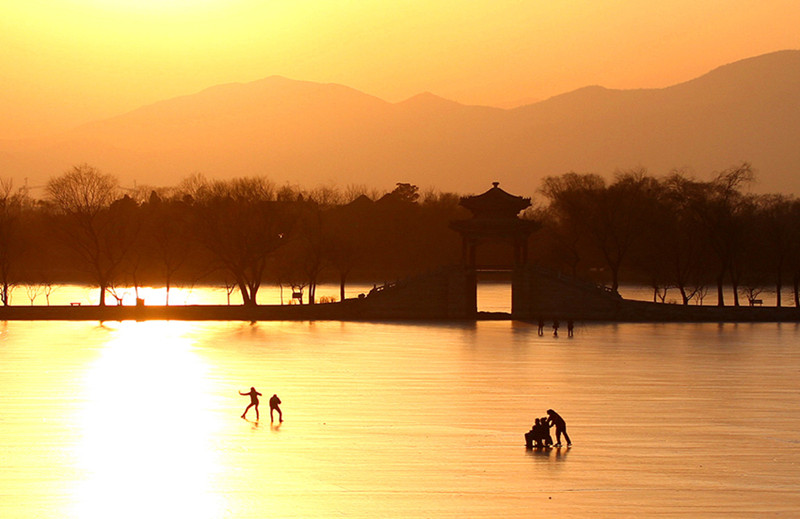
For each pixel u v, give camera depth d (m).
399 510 193.62
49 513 192.62
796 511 192.12
